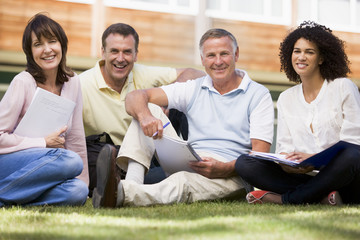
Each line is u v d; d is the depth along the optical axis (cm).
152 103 456
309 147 420
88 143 495
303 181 400
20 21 934
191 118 464
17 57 924
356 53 1124
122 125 523
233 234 233
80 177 436
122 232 239
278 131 436
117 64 513
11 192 374
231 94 455
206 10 1045
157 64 1013
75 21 966
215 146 449
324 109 414
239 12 1065
